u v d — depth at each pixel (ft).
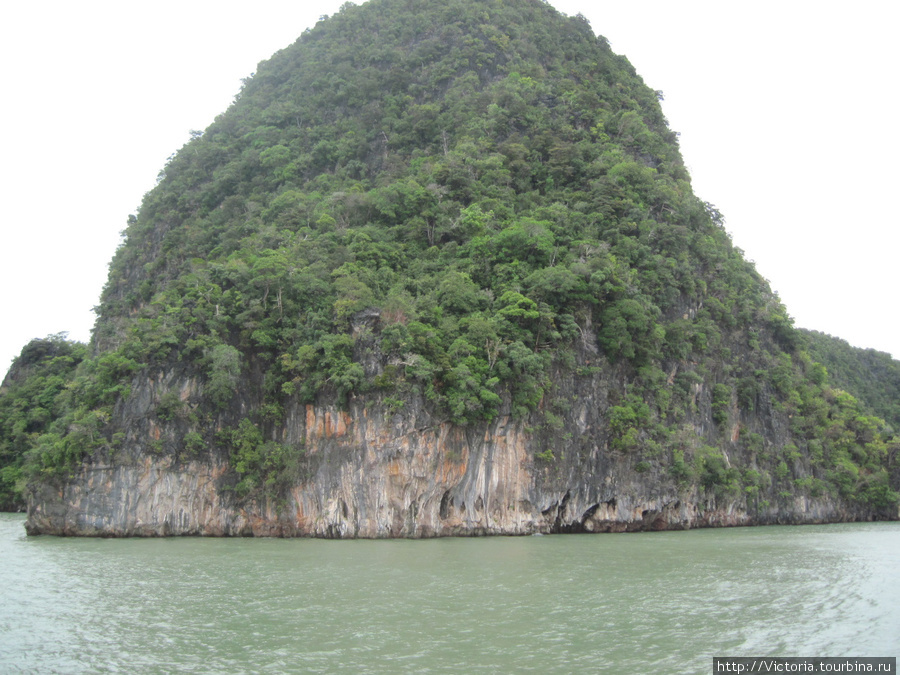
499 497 217.15
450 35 392.27
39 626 108.47
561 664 90.43
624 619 110.52
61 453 215.10
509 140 324.80
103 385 222.89
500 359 219.41
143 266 350.64
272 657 93.66
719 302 303.27
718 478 261.65
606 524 233.96
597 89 373.61
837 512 318.45
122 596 127.34
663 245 291.99
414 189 291.38
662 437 247.09
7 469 329.52
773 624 107.96
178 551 180.04
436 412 207.51
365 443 205.98
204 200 346.33
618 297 250.16
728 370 294.46
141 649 97.45
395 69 373.20
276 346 228.63
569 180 313.12
